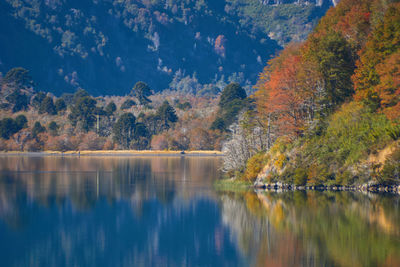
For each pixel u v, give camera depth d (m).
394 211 53.81
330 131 72.88
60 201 71.19
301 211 55.47
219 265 39.44
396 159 64.31
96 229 53.03
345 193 65.25
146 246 45.88
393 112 67.12
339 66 79.56
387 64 69.25
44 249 45.28
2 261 41.44
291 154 73.44
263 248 42.56
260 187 75.31
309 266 37.06
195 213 59.78
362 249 40.59
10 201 71.31
